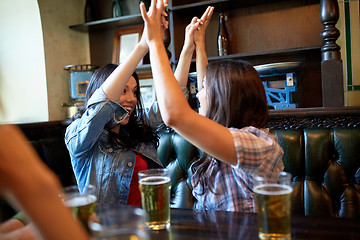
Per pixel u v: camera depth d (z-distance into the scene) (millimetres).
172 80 859
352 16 2199
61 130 2482
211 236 709
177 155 1813
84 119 1115
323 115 1734
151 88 2719
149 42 920
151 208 766
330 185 1541
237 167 866
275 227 652
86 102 1342
